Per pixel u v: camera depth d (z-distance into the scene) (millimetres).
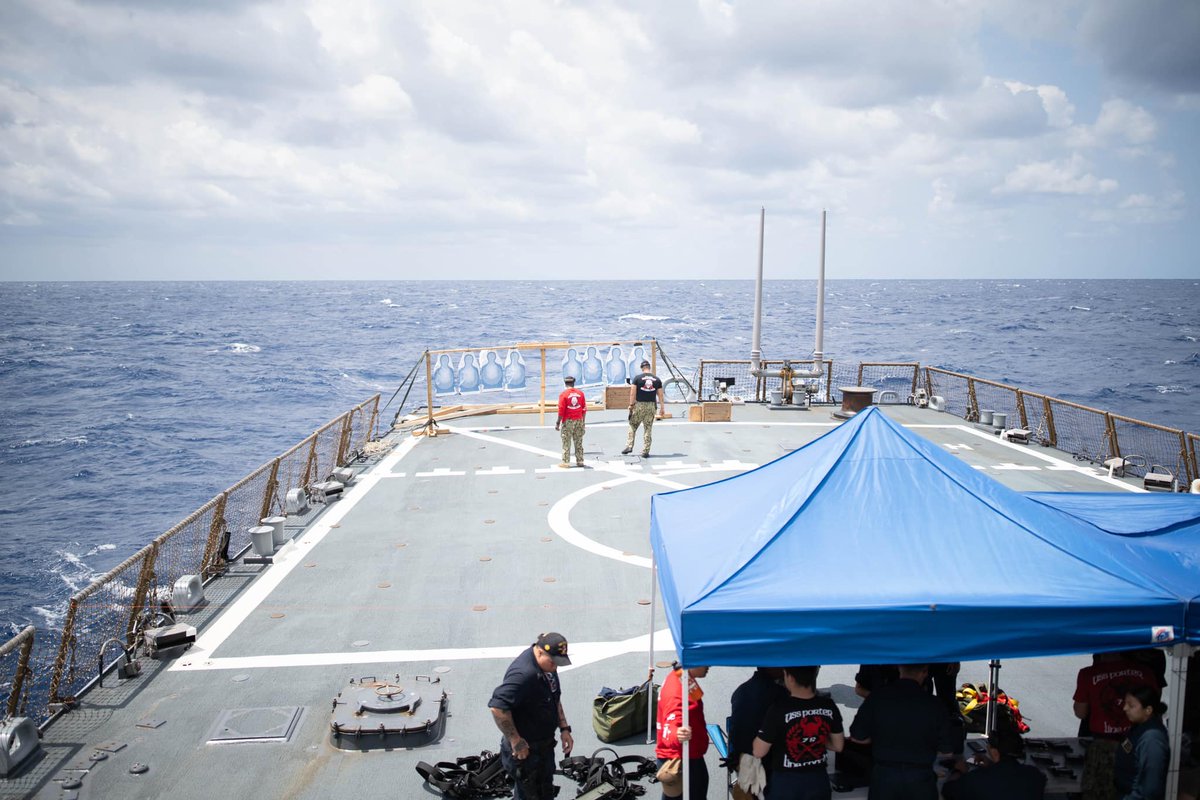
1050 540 6027
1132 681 6281
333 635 10734
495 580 12594
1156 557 6344
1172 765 5695
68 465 41875
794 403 26344
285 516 15539
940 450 7125
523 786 6434
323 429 17547
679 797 6473
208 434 50062
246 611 11508
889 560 5898
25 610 23234
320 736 8398
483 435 22688
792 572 5809
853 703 8961
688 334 115812
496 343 103375
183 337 119000
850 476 6645
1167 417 54688
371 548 13992
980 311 188500
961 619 5410
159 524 31984
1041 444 21516
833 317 163750
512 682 6266
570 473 18609
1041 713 8867
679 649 5531
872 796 5680
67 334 123688
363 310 194000
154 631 10195
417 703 8656
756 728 5953
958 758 6477
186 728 8539
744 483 7641
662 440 21750
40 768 7805
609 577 12703
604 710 8273
